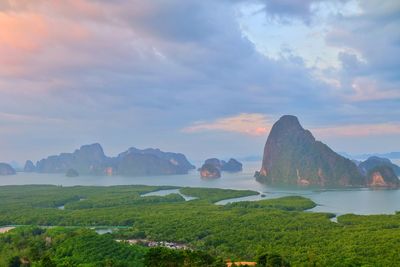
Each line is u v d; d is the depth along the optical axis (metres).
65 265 176.62
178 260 151.00
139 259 196.38
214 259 164.12
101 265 182.50
